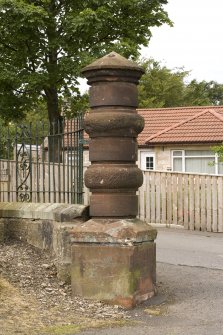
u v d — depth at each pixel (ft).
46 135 31.37
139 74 25.52
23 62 79.66
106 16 74.49
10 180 37.14
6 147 36.86
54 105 83.10
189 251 39.91
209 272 31.68
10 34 77.30
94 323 21.45
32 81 75.82
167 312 23.34
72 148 29.17
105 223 24.79
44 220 29.76
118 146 25.07
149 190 57.62
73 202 29.25
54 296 24.53
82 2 78.33
